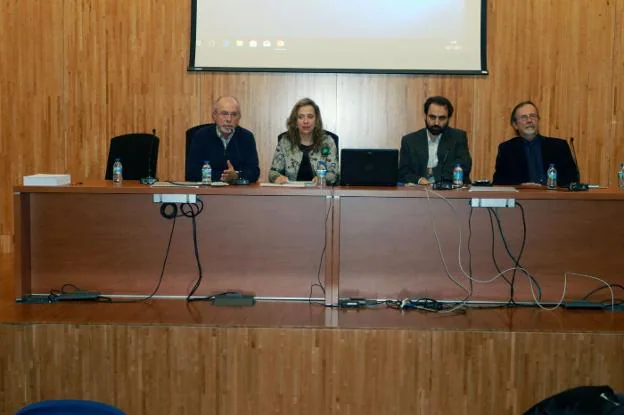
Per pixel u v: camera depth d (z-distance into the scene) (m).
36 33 5.78
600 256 3.71
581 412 1.06
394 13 5.76
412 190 3.53
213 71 5.78
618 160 5.75
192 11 5.75
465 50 5.75
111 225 3.76
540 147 4.55
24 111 5.82
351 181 3.72
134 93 5.79
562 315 3.43
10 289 4.07
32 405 1.29
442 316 3.38
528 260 3.73
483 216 3.71
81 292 3.73
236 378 3.10
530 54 5.72
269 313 3.40
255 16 5.78
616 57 5.71
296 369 3.10
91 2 5.75
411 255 3.72
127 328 3.09
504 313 3.47
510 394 3.08
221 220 3.74
